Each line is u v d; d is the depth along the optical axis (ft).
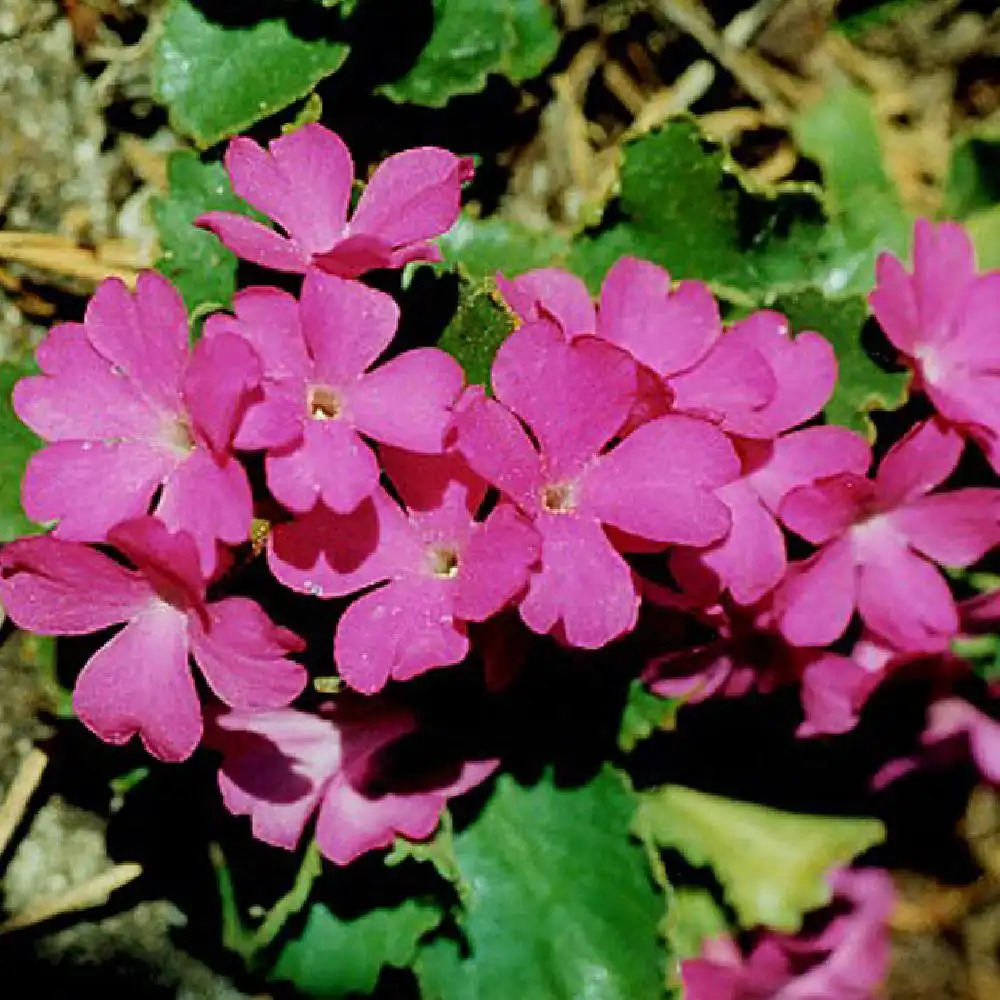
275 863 0.69
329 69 0.72
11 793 0.73
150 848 0.70
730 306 0.71
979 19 0.85
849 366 0.70
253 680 0.58
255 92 0.72
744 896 0.69
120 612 0.59
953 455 0.64
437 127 0.77
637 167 0.72
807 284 0.72
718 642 0.66
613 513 0.60
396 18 0.73
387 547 0.60
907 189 0.84
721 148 0.71
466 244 0.72
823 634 0.64
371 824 0.65
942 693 0.72
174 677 0.59
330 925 0.69
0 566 0.58
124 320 0.59
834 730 0.68
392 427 0.58
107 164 0.77
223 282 0.70
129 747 0.69
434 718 0.68
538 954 0.69
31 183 0.76
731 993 0.73
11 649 0.73
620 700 0.69
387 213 0.61
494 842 0.69
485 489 0.60
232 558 0.60
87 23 0.76
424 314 0.67
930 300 0.66
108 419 0.59
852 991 0.74
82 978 0.73
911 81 0.85
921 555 0.66
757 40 0.83
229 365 0.56
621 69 0.82
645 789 0.71
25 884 0.73
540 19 0.76
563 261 0.73
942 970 0.80
